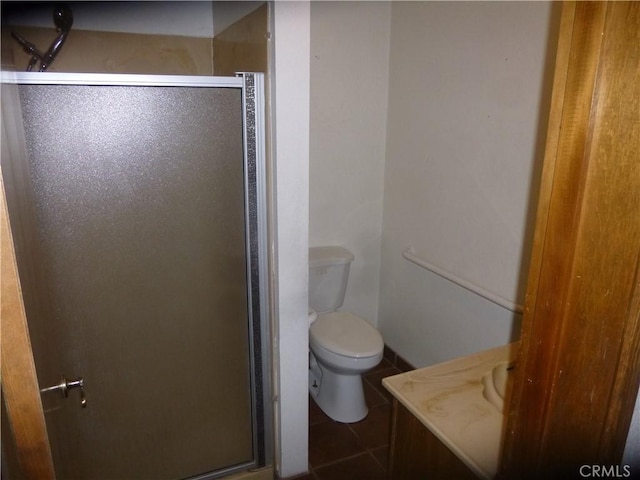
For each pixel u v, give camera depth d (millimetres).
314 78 2486
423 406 1271
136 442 1658
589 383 694
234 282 1683
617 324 644
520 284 1953
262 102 1575
